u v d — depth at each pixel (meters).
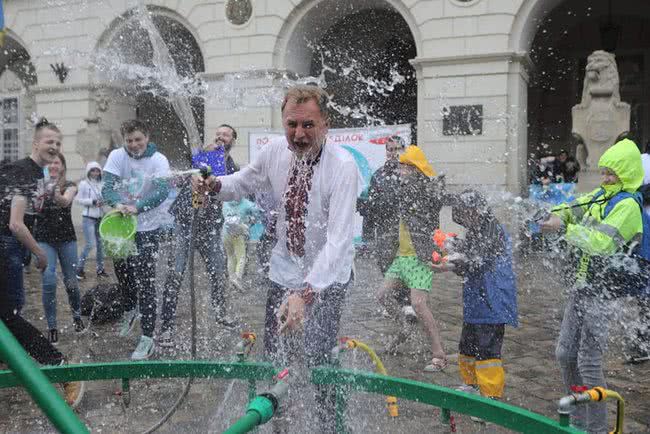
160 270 5.59
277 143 2.73
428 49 13.07
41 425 3.39
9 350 1.12
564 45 17.27
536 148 17.27
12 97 18.58
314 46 15.27
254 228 7.83
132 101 16.17
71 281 5.34
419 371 4.39
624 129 10.96
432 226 4.25
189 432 3.22
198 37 14.95
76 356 4.77
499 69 12.58
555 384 4.20
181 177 4.89
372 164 9.99
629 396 3.98
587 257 3.07
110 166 4.83
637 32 16.83
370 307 5.88
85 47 16.08
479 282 3.53
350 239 2.53
